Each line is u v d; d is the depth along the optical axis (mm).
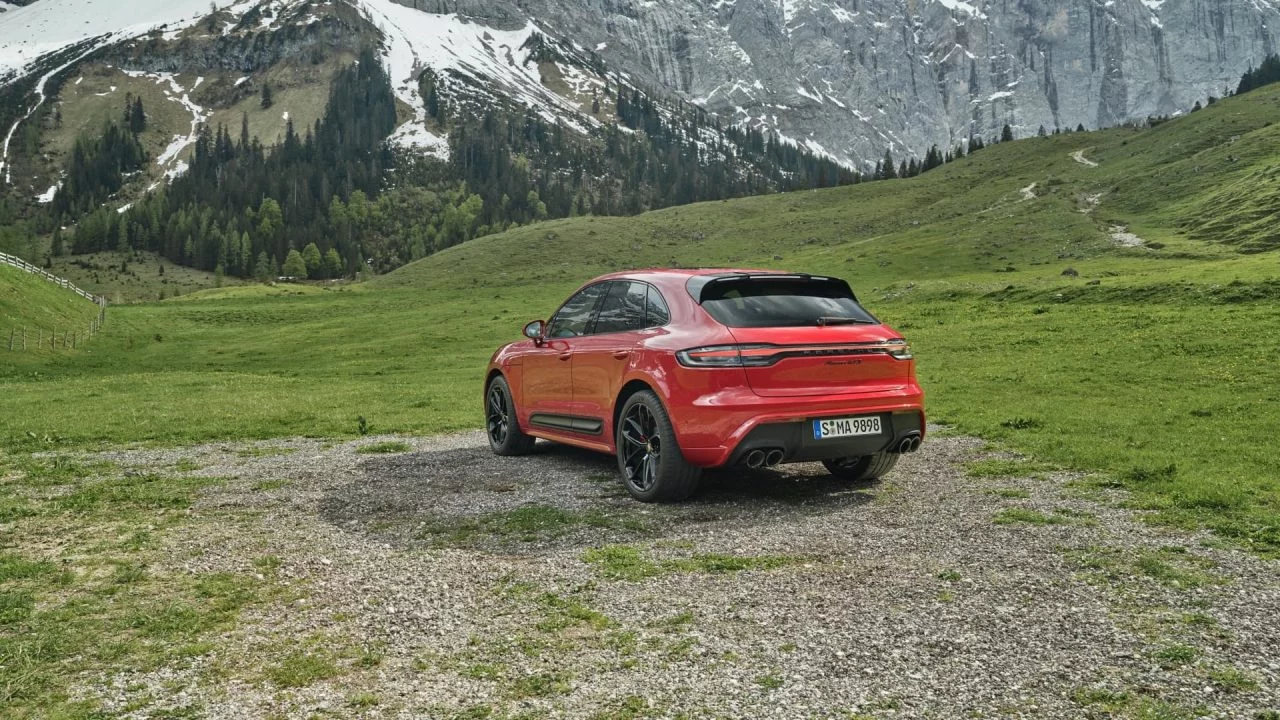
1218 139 160875
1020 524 6457
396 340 59562
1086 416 13055
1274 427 11406
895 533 6320
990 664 3914
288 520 7254
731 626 4465
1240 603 4609
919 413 7883
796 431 7277
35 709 3551
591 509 7449
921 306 51094
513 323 66125
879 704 3527
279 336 70438
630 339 8125
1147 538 5953
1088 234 113438
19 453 12641
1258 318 28234
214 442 13750
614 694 3674
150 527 7027
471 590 5176
